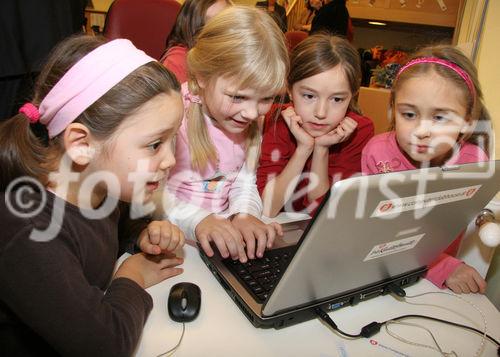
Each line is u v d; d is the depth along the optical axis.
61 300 0.52
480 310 0.72
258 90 0.85
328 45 1.05
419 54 0.98
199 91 0.97
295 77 1.07
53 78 0.58
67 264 0.55
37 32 1.11
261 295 0.65
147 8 1.79
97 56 0.57
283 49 0.88
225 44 0.83
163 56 1.62
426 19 2.54
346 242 0.52
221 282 0.71
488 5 1.26
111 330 0.54
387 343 0.62
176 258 0.77
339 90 1.05
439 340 0.63
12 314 0.63
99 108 0.56
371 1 2.73
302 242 0.49
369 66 2.12
